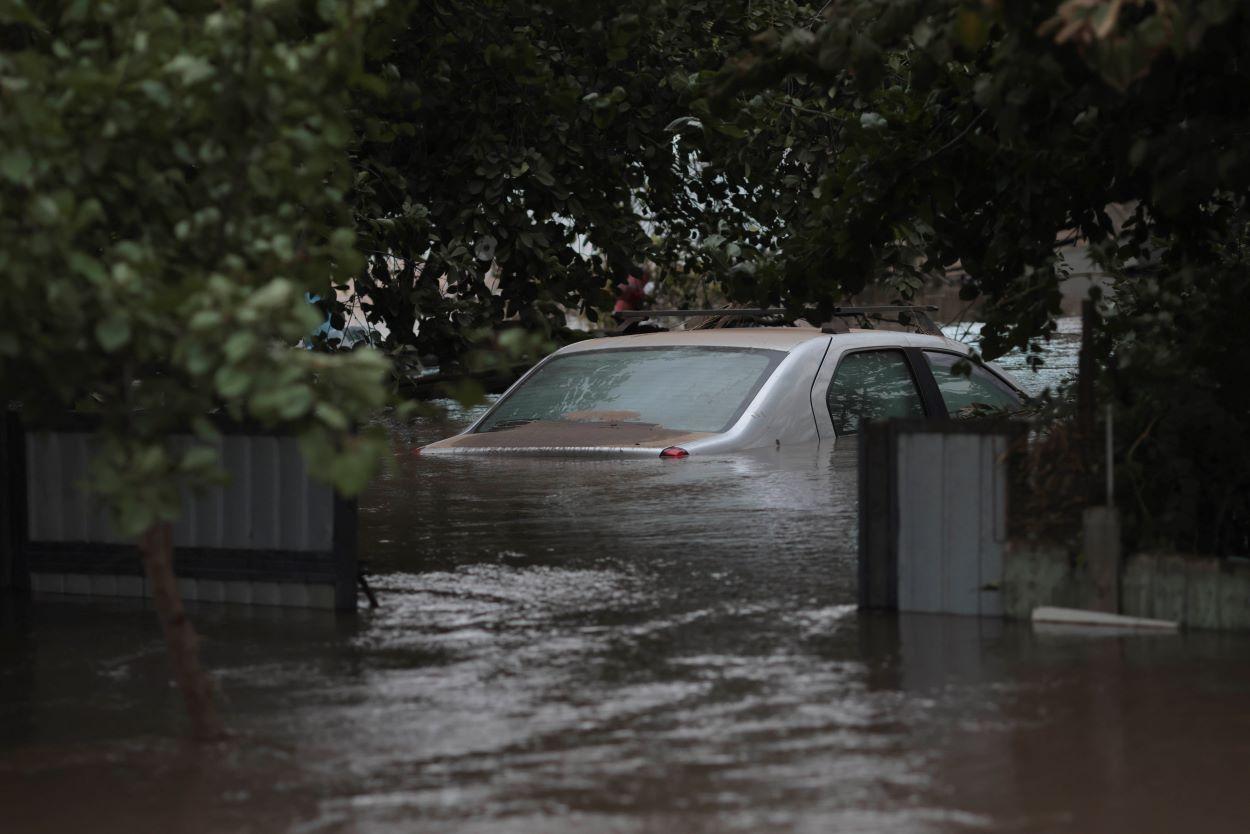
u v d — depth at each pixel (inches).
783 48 546.9
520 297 1112.2
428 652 420.2
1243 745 327.6
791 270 714.8
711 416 777.6
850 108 1027.9
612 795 300.2
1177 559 436.5
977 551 453.4
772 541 559.8
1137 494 473.4
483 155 1053.8
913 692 371.9
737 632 435.2
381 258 1079.6
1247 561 443.2
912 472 459.2
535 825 284.2
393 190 1074.1
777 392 788.0
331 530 480.4
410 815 290.8
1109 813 288.5
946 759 320.8
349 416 322.7
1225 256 749.9
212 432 324.2
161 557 343.9
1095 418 472.7
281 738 342.3
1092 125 592.4
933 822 284.2
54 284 313.9
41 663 420.2
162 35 344.8
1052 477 450.0
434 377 1091.9
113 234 404.5
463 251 1044.5
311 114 363.6
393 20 472.1
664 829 281.3
